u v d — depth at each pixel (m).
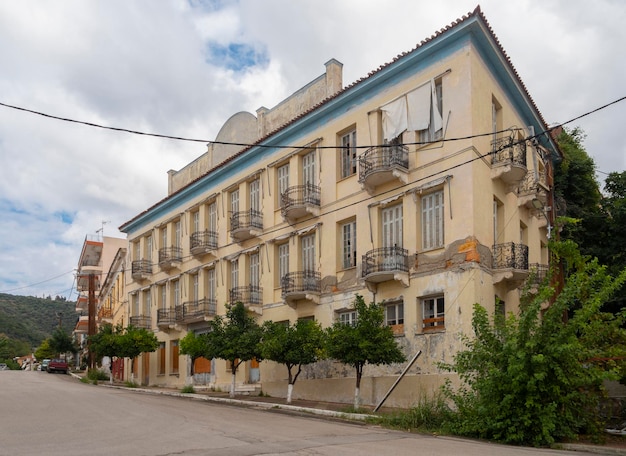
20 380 32.41
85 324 69.69
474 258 18.75
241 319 24.38
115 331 38.34
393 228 21.83
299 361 20.64
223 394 26.70
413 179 21.00
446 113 20.20
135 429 13.19
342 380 22.25
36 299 135.12
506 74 22.05
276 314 26.53
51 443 11.15
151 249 40.16
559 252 21.36
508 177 20.91
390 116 21.91
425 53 20.84
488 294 19.36
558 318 14.26
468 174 19.28
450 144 19.94
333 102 24.20
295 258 25.78
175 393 27.95
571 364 13.86
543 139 26.73
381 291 21.45
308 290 24.05
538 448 13.03
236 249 30.28
